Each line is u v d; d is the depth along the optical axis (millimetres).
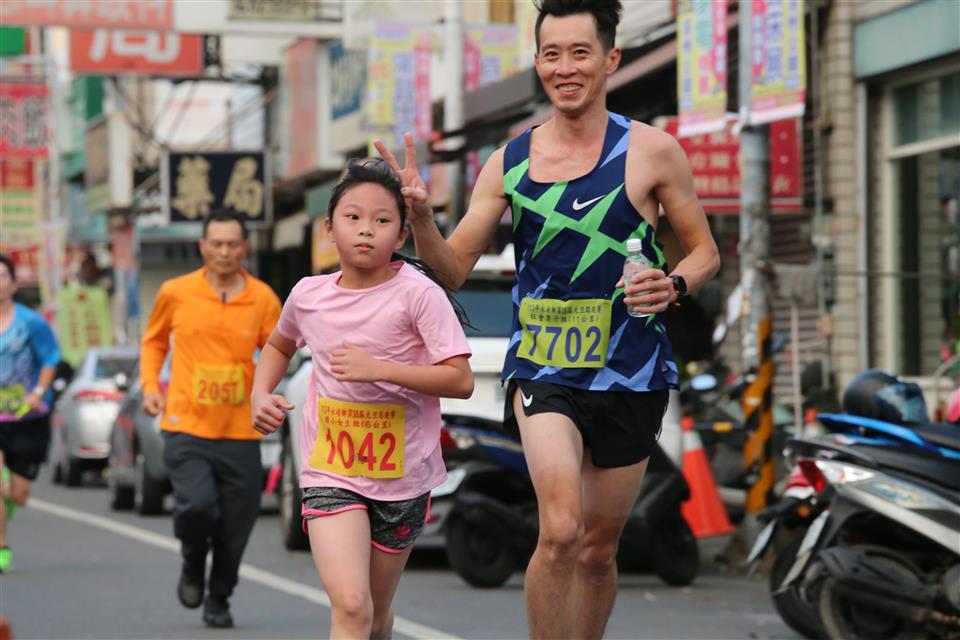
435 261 14828
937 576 19812
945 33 36125
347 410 14492
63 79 115875
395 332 14445
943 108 37406
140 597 26031
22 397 29203
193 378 22750
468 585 27469
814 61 38750
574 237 14570
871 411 20906
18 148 96625
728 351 44438
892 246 39281
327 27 60938
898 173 39125
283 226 84438
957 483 19891
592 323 14555
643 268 14336
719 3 29547
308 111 78750
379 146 14641
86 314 88812
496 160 15047
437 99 59438
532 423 14492
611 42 14672
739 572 29750
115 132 85875
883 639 19922
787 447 21266
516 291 14961
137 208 86625
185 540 22703
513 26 51656
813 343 40281
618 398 14617
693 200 14844
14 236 103375
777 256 42625
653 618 24016
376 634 15156
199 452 22719
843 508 20109
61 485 54906
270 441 40094
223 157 75188
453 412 27406
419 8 52906
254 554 32375
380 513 14664
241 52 81875
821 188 40031
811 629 21875
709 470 30297
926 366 38188
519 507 27578
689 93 30484
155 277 99750
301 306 14695
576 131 14703
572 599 14508
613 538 15180
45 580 28172
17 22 58812
